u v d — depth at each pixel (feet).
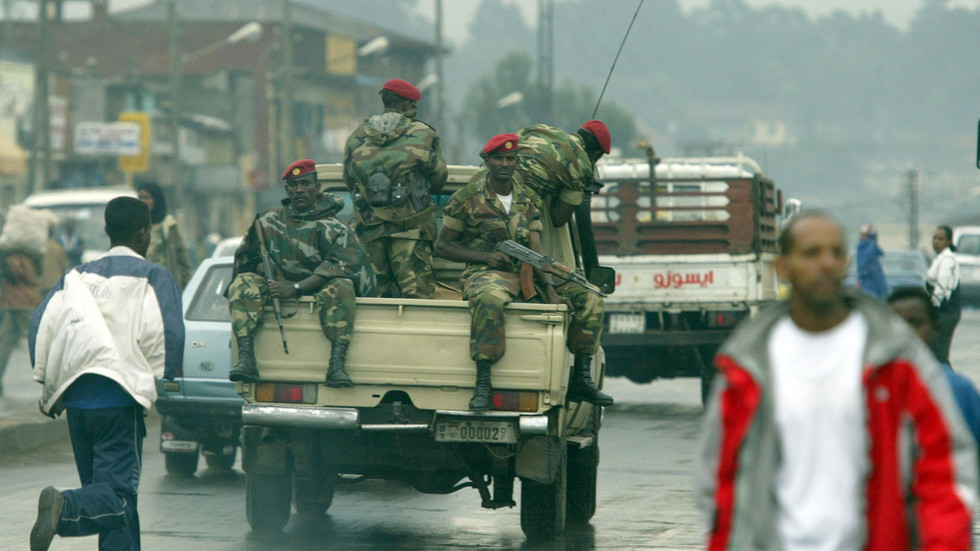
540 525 100.68
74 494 79.61
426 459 97.14
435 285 105.29
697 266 195.72
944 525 43.88
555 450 94.73
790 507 45.52
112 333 82.94
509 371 92.02
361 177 102.06
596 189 112.98
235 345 95.09
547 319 91.61
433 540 102.83
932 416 44.57
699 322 197.57
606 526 108.68
